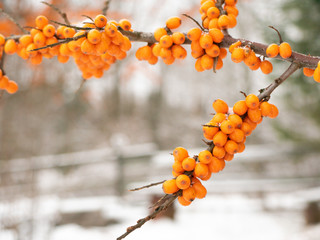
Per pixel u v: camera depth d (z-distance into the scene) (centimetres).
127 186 780
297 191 712
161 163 817
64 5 475
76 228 564
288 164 866
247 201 720
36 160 442
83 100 1130
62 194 738
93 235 533
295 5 480
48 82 592
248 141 1334
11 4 407
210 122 93
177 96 1938
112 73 1075
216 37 101
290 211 652
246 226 583
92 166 945
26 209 393
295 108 627
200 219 633
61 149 1113
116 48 105
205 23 110
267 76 541
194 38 102
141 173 838
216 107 96
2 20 383
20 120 474
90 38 97
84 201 682
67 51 113
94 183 848
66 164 766
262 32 510
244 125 92
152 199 625
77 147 1220
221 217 642
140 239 530
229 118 92
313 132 759
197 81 1862
